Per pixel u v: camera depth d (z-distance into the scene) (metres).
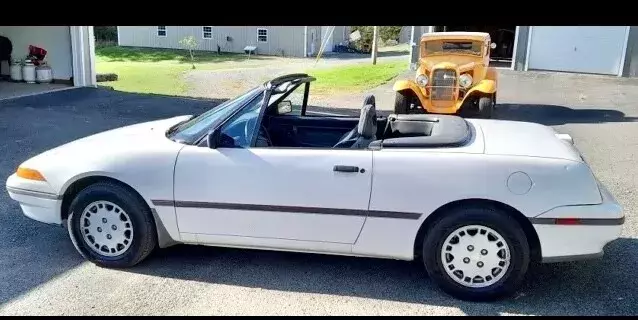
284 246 3.74
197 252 4.22
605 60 16.09
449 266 3.50
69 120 9.70
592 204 3.33
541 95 12.98
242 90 16.73
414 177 3.45
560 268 3.96
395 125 4.24
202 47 32.31
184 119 4.76
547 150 3.56
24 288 3.63
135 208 3.83
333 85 15.77
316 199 3.58
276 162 3.64
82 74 13.80
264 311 3.37
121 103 11.77
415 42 17.50
